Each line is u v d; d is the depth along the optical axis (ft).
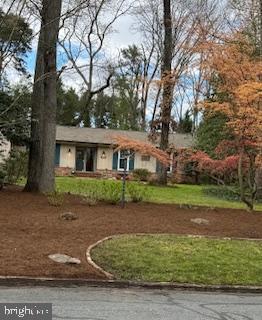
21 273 22.81
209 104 42.75
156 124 82.07
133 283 23.26
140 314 18.76
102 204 42.93
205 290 23.48
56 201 40.88
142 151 52.70
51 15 48.37
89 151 119.03
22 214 36.01
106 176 106.01
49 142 51.13
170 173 93.40
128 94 167.73
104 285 22.93
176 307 20.17
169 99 69.26
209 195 67.41
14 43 46.44
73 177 99.09
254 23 61.57
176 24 87.81
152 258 26.63
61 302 19.72
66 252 26.53
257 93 38.17
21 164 62.80
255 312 20.10
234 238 32.71
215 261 26.94
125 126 164.76
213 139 67.36
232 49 41.68
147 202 47.34
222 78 42.39
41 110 52.42
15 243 27.55
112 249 27.76
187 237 31.65
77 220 34.76
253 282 24.63
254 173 49.62
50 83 50.78
